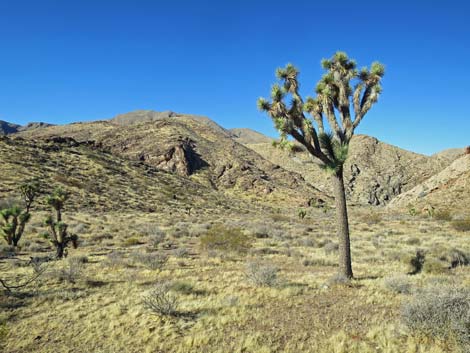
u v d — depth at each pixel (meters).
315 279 11.61
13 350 6.33
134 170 77.75
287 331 6.92
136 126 134.00
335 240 24.98
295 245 22.05
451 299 6.20
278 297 9.32
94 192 54.59
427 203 52.56
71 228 29.03
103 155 79.19
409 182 128.75
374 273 12.40
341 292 9.66
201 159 112.94
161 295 8.95
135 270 13.68
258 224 37.56
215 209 68.31
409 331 6.27
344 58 10.70
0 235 21.55
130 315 7.96
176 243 23.64
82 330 7.21
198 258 16.75
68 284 11.16
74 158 68.56
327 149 10.89
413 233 28.86
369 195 120.69
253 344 6.23
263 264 15.01
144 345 6.42
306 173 145.12
